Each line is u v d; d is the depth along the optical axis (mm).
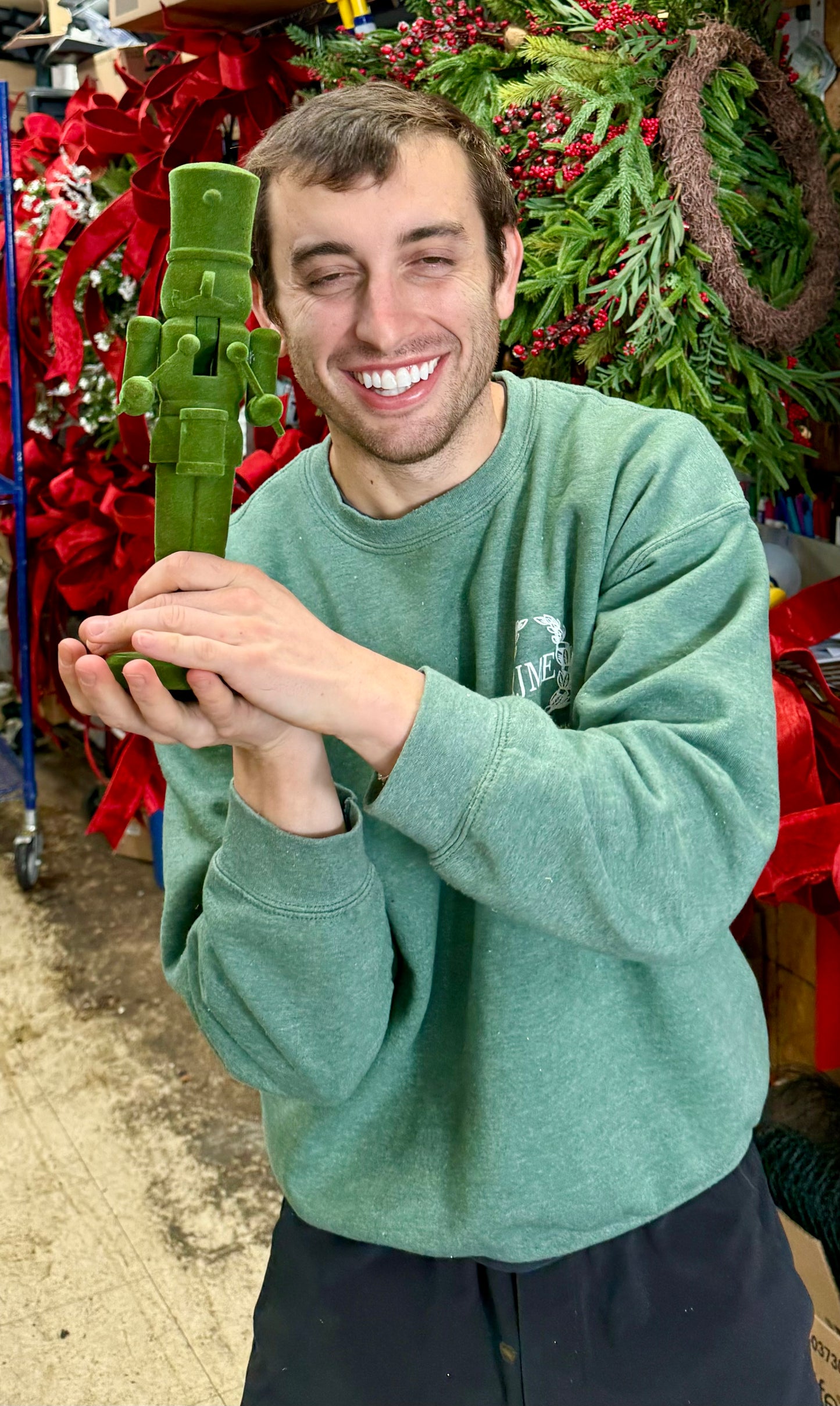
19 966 2566
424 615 939
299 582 985
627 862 739
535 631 880
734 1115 937
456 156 808
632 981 908
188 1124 2107
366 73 1475
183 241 645
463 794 705
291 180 791
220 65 1803
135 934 2664
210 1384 1622
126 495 2379
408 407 850
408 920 919
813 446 1658
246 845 815
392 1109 970
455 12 1396
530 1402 933
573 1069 889
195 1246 1854
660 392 1321
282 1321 1029
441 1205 925
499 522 917
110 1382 1630
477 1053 894
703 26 1290
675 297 1238
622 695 794
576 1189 890
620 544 861
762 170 1355
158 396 658
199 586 681
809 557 1703
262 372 664
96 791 3137
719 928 795
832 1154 1405
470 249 819
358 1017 874
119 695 681
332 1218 972
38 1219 1909
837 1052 1452
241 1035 906
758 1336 948
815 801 1312
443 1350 960
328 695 680
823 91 1565
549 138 1298
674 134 1246
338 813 815
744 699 782
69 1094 2189
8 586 2947
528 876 726
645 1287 935
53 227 2332
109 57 2703
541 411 941
